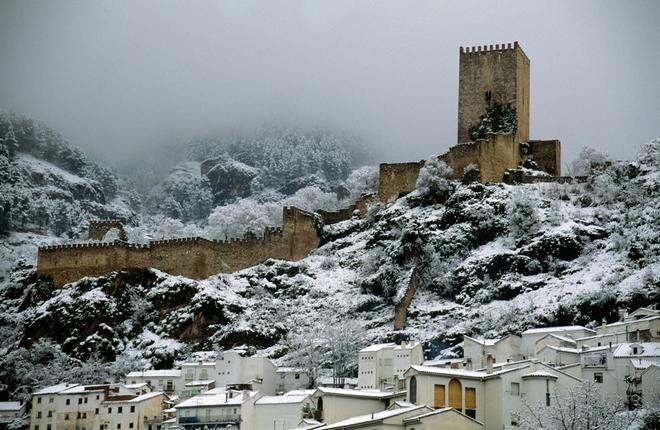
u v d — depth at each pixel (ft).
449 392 576.20
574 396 494.18
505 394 569.23
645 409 542.98
